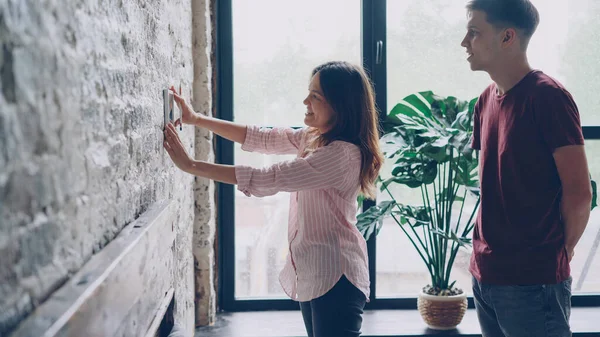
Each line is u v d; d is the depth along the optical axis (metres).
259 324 3.24
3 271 0.65
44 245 0.78
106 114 1.16
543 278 1.85
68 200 0.89
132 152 1.42
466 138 2.88
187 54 2.82
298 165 1.85
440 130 2.99
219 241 3.48
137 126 1.49
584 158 1.78
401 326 3.17
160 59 1.92
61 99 0.86
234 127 2.23
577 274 3.56
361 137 1.96
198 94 3.11
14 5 0.68
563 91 1.80
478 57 1.93
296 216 2.02
